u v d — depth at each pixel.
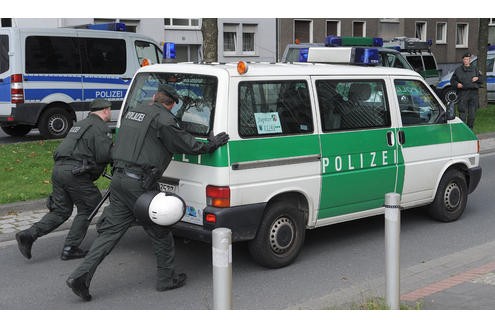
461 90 14.87
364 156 6.57
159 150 5.32
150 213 5.10
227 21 27.05
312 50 7.30
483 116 18.05
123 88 15.18
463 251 6.56
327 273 5.98
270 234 5.93
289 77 5.99
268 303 5.22
